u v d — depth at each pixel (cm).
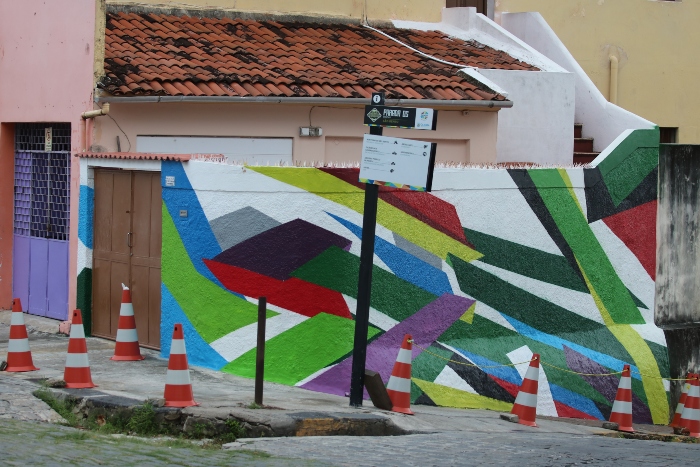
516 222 1328
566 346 1352
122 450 815
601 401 1335
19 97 1579
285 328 1174
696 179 1512
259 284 1177
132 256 1312
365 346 1040
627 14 2216
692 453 991
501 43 1956
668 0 2264
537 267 1346
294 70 1633
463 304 1277
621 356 1393
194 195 1200
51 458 760
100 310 1374
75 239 1434
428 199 1255
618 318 1426
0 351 1295
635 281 1445
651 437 1217
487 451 894
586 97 1939
